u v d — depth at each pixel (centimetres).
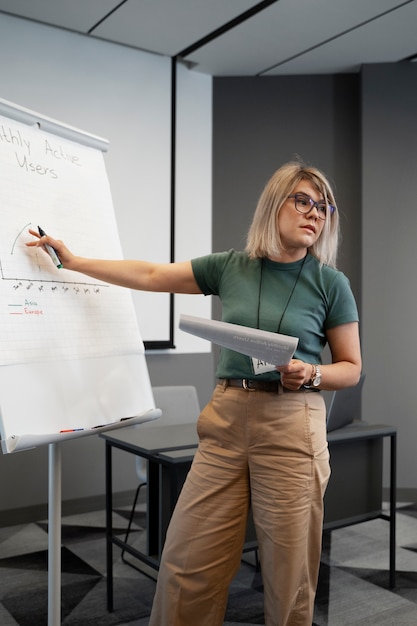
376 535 373
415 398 458
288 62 459
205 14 386
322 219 179
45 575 310
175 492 231
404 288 460
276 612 171
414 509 430
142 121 444
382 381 457
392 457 305
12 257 186
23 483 398
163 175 454
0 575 310
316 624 260
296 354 175
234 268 187
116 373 212
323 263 183
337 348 183
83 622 258
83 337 204
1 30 387
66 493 417
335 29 404
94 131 425
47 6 377
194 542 177
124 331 221
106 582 293
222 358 181
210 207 479
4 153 195
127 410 212
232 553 179
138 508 431
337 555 339
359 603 281
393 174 461
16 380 178
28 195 199
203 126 477
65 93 412
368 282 461
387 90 461
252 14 384
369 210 462
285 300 177
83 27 407
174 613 177
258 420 170
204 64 461
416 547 353
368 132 463
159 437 272
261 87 486
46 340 190
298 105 484
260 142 484
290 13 382
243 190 484
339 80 484
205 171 477
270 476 170
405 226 460
